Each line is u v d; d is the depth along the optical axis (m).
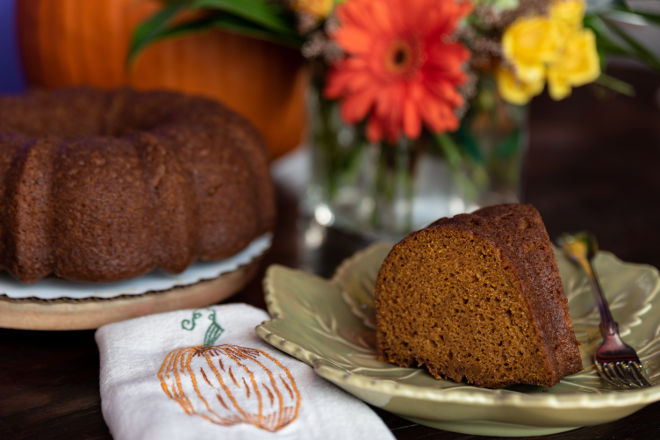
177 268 0.56
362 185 0.71
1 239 0.53
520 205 0.52
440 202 0.69
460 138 0.67
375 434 0.43
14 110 0.62
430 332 0.50
